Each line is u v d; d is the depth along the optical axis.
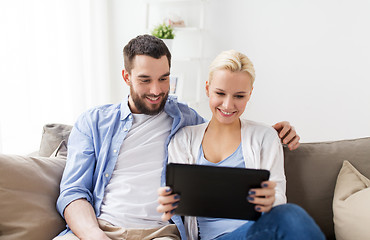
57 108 2.44
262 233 0.95
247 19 2.62
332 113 2.53
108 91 3.00
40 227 1.21
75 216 1.22
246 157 1.27
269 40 2.60
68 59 2.50
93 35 2.77
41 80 2.29
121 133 1.41
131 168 1.36
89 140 1.42
